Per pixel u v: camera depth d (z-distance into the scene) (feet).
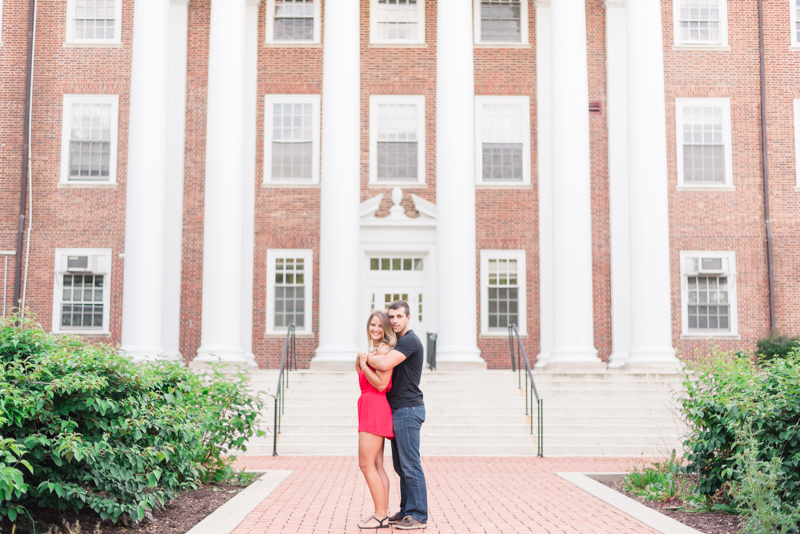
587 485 34.71
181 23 79.92
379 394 24.71
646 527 24.98
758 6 80.48
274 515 26.94
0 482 19.80
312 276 78.95
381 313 24.90
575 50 69.56
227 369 65.51
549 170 80.23
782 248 78.38
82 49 79.05
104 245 77.20
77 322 76.64
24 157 76.74
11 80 78.18
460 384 61.77
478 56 81.71
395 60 81.46
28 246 76.38
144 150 68.08
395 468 25.29
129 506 23.75
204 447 33.45
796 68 80.28
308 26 81.35
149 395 26.84
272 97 80.53
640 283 67.72
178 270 76.95
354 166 70.03
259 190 79.66
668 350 66.49
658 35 69.77
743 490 23.35
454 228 69.00
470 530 24.49
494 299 79.51
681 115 80.12
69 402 23.16
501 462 47.32
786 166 79.30
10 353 24.70
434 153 80.59
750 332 77.82
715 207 79.15
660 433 54.29
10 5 78.84
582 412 57.36
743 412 25.41
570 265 67.72
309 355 78.13
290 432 54.49
